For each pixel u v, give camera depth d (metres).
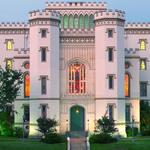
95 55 85.94
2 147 66.25
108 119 80.38
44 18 84.75
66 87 86.44
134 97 90.44
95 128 83.25
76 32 87.12
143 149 66.31
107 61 84.38
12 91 74.62
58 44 85.94
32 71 85.06
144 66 99.12
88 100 86.12
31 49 85.62
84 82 86.75
